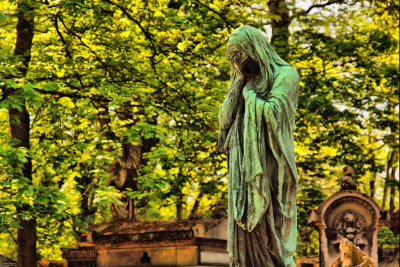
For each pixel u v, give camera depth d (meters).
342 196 14.84
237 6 18.66
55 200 13.51
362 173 22.19
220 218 14.09
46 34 15.30
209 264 13.72
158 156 16.66
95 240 15.29
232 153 6.89
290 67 6.87
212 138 16.61
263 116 6.63
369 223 14.84
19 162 13.44
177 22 16.58
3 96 14.34
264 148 6.65
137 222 15.34
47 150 17.83
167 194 17.17
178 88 16.62
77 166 17.86
